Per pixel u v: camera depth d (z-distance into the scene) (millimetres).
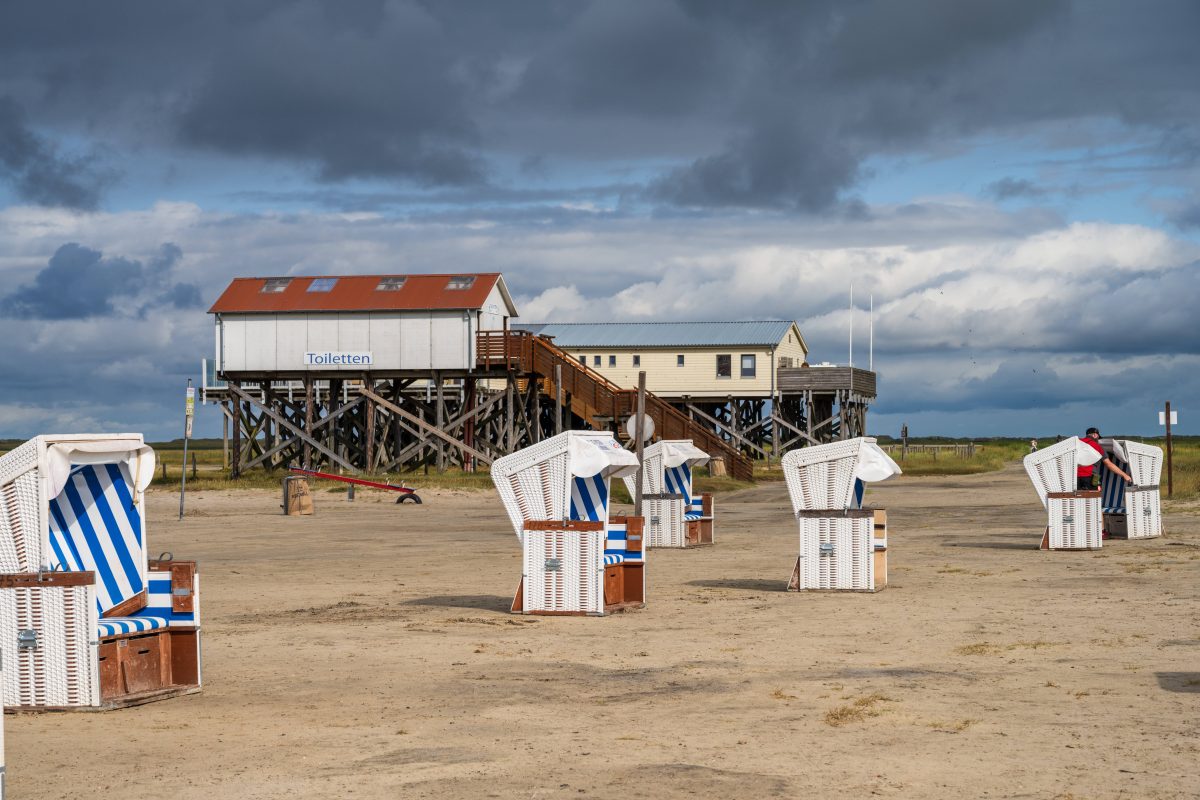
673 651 11789
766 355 74250
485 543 25406
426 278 55000
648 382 75312
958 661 10969
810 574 16531
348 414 59969
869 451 16875
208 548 24594
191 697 9773
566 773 7203
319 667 11094
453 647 12148
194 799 6766
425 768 7375
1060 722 8430
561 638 12688
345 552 23516
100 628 9383
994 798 6594
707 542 25094
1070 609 14219
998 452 95375
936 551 22328
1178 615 13516
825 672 10531
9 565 9523
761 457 77875
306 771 7355
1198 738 7891
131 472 10117
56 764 7629
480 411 54531
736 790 6793
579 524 14375
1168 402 35281
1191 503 32469
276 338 54062
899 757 7520
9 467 9477
